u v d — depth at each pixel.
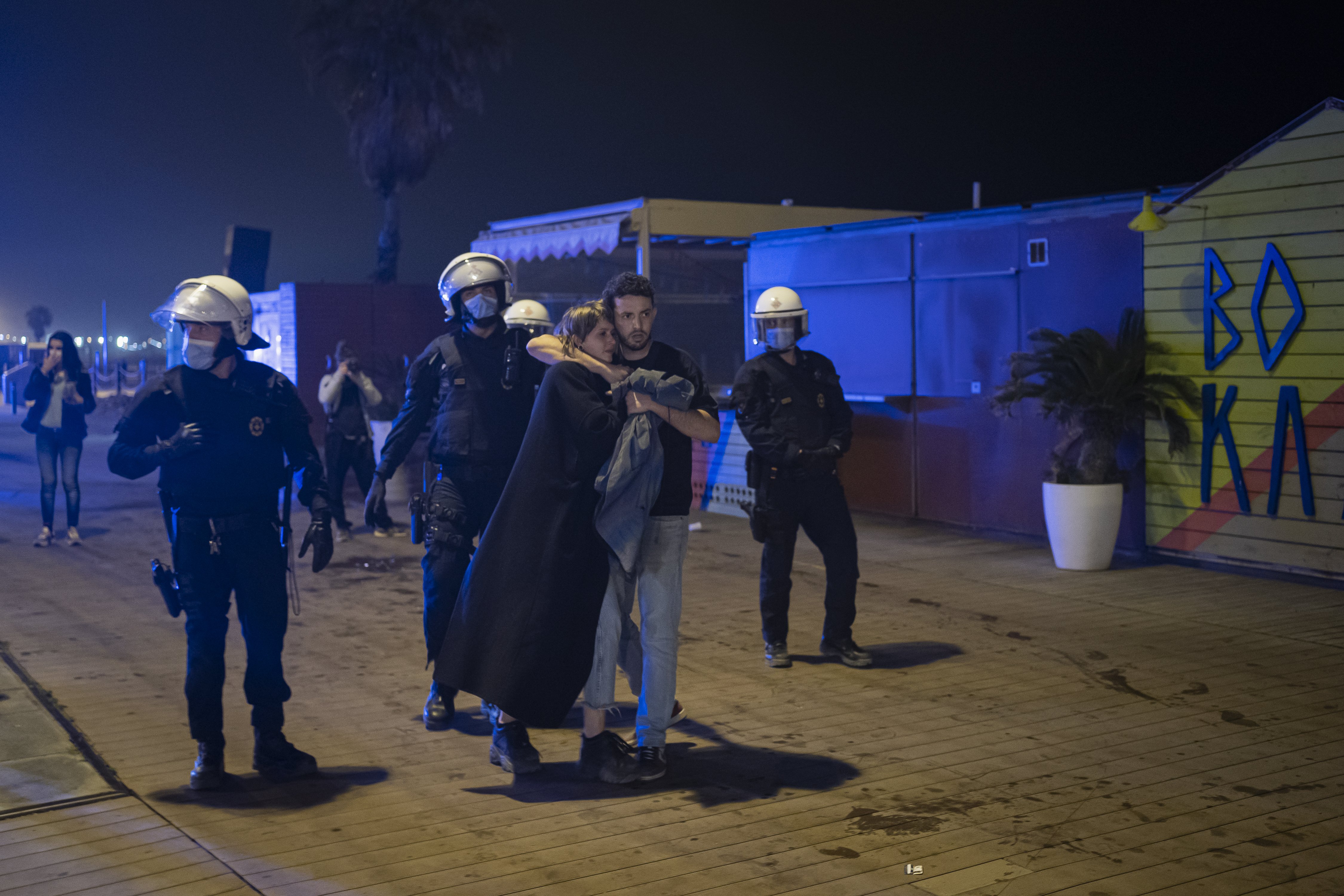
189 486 4.43
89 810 4.23
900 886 3.55
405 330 25.73
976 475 10.74
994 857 3.76
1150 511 9.30
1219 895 3.46
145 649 6.71
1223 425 8.73
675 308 18.27
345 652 6.70
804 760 4.77
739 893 3.51
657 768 4.53
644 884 3.58
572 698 4.38
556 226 15.16
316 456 4.70
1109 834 3.94
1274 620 7.24
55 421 10.38
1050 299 9.95
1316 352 8.19
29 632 7.14
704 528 11.34
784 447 6.11
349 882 3.60
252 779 4.60
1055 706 5.50
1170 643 6.70
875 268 11.59
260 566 4.51
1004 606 7.73
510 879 3.63
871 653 6.56
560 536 4.34
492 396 5.18
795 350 6.34
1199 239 8.80
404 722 5.41
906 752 4.85
